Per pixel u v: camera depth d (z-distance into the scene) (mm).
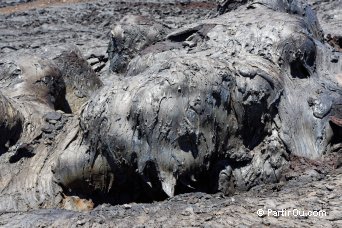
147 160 14680
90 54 27609
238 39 17594
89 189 15664
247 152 15648
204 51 17516
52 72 19906
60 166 15641
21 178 15883
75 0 40594
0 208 15109
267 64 16531
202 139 14953
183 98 14891
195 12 36094
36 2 41375
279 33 17375
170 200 14203
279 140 15805
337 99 16922
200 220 12656
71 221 13367
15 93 18734
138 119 14727
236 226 12266
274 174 15492
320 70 17844
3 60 20141
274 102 15961
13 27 34750
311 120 16391
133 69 19188
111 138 14906
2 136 16438
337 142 16469
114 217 13289
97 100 15477
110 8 37312
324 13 32344
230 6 21891
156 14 35969
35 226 13344
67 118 17312
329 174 15188
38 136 16750
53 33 33125
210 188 15430
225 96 15305
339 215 12492
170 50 18625
